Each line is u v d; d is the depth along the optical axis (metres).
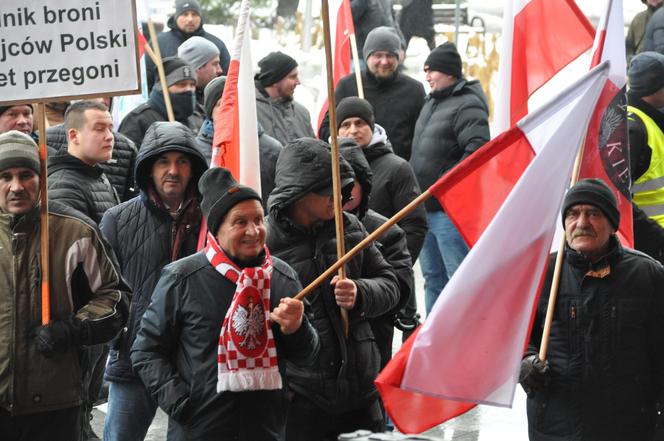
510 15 9.45
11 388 6.99
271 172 10.73
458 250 12.32
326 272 6.73
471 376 6.60
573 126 6.70
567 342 7.23
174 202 8.47
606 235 7.14
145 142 8.35
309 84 19.33
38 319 7.06
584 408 7.21
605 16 8.18
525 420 10.55
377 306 7.36
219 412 6.54
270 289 6.71
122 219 8.49
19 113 10.01
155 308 6.63
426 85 18.62
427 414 6.72
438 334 6.59
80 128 9.21
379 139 10.30
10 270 7.05
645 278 7.19
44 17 7.23
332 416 7.30
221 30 20.78
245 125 8.60
